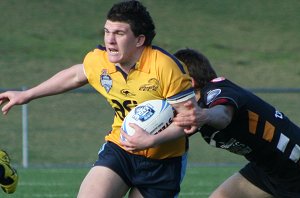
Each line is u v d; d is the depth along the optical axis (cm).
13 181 2139
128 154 1889
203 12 9944
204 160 5294
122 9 1809
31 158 5197
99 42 8688
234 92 1872
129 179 1892
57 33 8856
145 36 1833
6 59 7825
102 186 1839
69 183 3806
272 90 4509
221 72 7844
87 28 9106
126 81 1850
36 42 8469
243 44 8869
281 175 2009
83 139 5519
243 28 9444
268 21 9750
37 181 3872
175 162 1916
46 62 7831
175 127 1756
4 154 2145
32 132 5578
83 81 1962
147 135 1742
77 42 8612
